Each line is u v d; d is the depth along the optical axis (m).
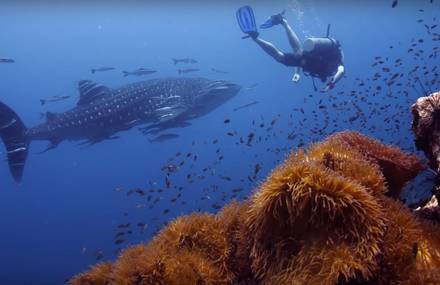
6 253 35.97
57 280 21.28
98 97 12.57
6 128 12.24
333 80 9.81
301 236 2.36
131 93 12.65
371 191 2.49
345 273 2.07
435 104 3.55
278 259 2.40
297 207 2.28
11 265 29.02
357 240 2.20
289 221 2.38
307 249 2.28
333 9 39.66
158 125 12.72
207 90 13.46
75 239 37.97
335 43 10.82
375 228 2.21
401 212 2.45
